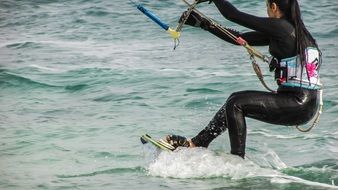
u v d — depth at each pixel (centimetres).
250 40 2981
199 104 4412
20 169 3130
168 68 5456
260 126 3925
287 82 2862
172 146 3059
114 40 6750
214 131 3011
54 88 4950
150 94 4697
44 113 4250
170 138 3070
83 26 7450
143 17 7638
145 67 5503
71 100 4616
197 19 2947
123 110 4300
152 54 6034
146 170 3102
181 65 5559
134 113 4216
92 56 6034
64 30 7350
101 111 4288
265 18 2839
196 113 4203
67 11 8206
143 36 6862
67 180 2964
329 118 4034
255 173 2992
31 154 3372
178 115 4159
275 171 3050
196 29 6981
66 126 3912
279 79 2878
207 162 3022
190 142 3067
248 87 4797
